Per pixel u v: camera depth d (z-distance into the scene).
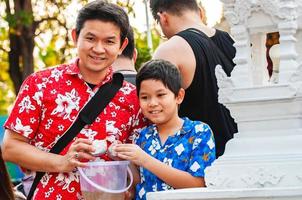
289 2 4.00
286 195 3.67
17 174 9.00
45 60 18.72
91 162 4.39
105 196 4.38
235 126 5.18
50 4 16.44
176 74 4.63
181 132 4.59
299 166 3.83
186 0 5.38
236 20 4.09
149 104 4.59
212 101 5.07
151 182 4.58
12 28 17.69
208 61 5.09
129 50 5.26
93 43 4.53
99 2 4.57
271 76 4.30
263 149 3.96
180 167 4.54
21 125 4.56
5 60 19.53
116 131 4.64
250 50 4.14
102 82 4.66
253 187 3.89
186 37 5.09
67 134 4.58
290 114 3.98
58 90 4.60
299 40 4.18
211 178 3.99
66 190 4.55
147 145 4.66
